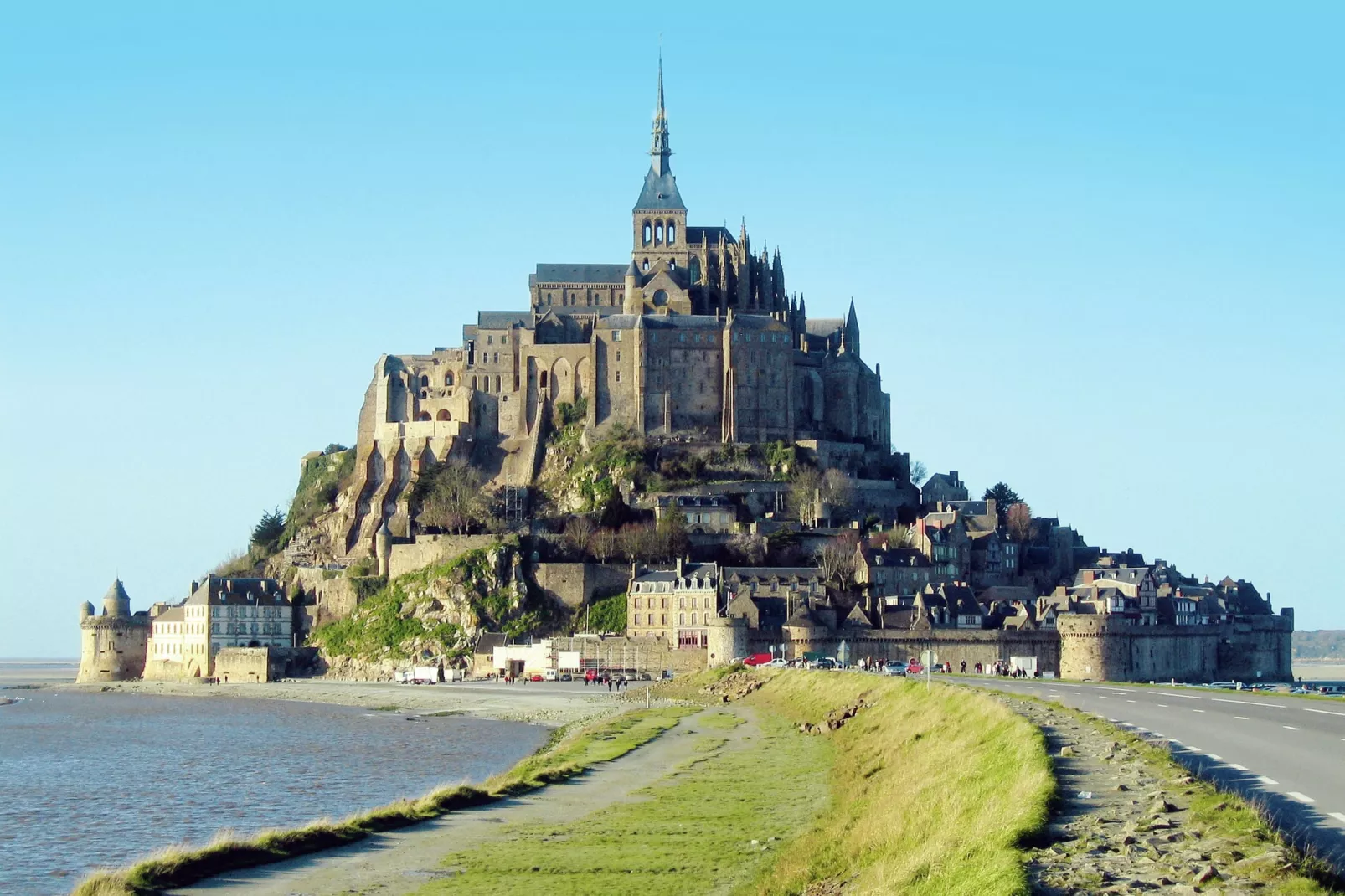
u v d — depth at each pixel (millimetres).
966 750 96812
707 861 88250
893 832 81125
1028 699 123562
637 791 120062
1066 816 62656
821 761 134500
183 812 139875
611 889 81250
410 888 82500
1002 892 50719
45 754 199750
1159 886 49625
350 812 138250
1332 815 58188
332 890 82188
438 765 176375
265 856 90312
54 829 130375
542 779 127312
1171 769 71250
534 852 92438
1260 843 52906
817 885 76938
